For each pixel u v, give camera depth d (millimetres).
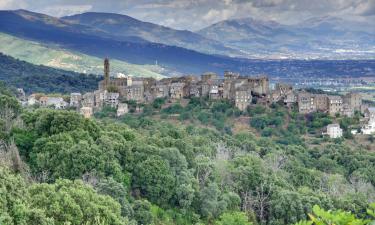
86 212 145750
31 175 190625
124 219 159500
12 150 190000
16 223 126000
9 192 134375
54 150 198625
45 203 141875
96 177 192625
